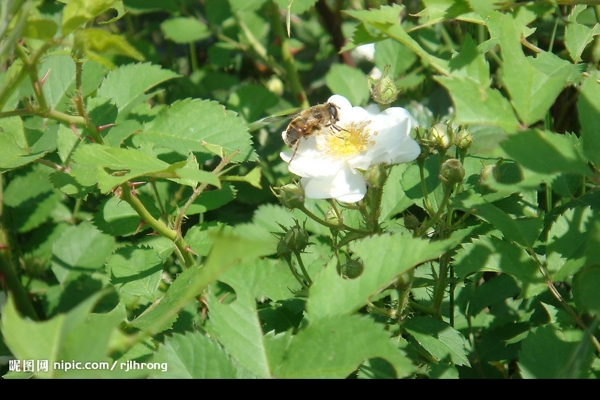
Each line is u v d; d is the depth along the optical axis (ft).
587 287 1.23
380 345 1.16
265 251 1.11
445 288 1.40
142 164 1.30
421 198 1.44
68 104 1.44
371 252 1.20
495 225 1.32
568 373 1.21
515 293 1.43
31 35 1.22
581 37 1.48
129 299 1.48
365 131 1.36
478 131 1.43
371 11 1.25
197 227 1.48
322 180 1.35
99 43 1.21
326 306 1.19
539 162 1.19
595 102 1.23
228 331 1.20
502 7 1.26
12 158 1.41
